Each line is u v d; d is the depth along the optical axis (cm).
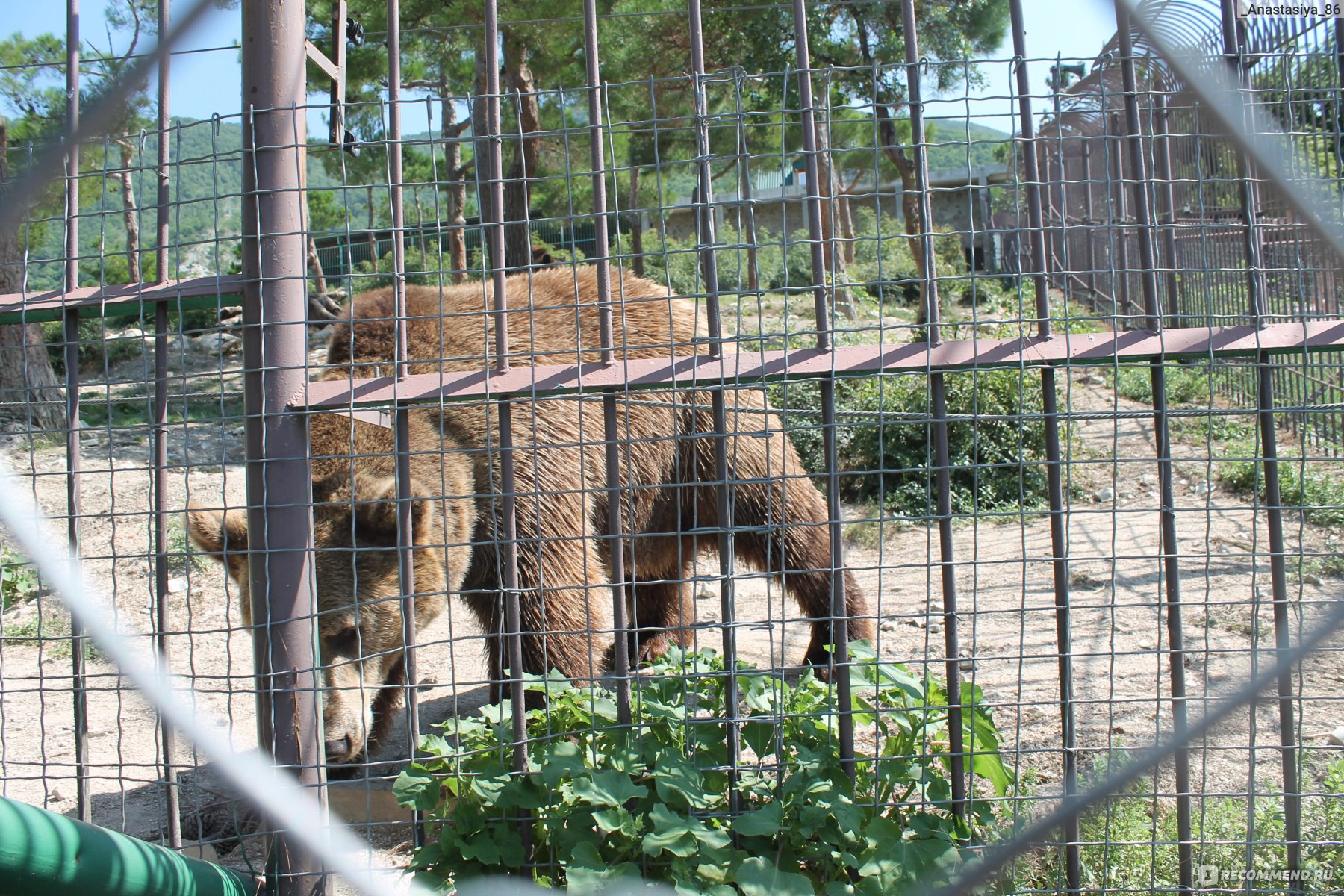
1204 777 258
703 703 287
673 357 257
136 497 847
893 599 603
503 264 258
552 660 400
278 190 254
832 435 257
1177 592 254
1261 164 251
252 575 262
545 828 267
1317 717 383
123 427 268
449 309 450
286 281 257
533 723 285
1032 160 251
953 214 1831
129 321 1295
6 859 221
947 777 292
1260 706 314
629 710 268
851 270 1512
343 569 374
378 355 429
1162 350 251
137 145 295
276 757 260
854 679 289
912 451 856
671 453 475
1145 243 254
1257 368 259
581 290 479
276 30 252
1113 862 282
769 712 282
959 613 258
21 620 634
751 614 619
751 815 248
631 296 482
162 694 254
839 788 262
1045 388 255
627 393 258
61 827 234
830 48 1547
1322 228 254
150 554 266
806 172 250
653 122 250
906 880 240
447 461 401
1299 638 255
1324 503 664
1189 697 256
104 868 237
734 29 1442
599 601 421
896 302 1507
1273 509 257
